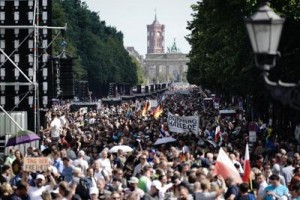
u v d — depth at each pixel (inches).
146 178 1381.6
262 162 1722.4
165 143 2118.6
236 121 3710.6
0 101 2512.3
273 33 686.5
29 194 1323.8
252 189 1373.0
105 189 1403.8
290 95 701.3
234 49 2989.7
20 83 2374.5
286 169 1521.9
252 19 687.7
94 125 3388.3
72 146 2033.7
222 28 3137.3
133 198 1199.6
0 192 1268.5
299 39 2509.8
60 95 2728.8
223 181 1346.0
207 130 2837.1
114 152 1870.1
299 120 2541.8
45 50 2586.1
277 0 2440.9
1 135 2320.4
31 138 1847.9
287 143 2308.1
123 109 5575.8
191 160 1667.1
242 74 2832.2
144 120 3563.0
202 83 6048.2
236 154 1786.4
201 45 4416.8
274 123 3223.4
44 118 2751.0
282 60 2500.0
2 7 2475.4
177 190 1198.3
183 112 4763.8
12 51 2488.9
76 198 1273.4
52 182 1384.1
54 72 2706.7
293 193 1247.5
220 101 6486.2
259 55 692.1
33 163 1418.6
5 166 1475.1
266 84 701.9
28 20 2484.0
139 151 1833.2
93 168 1488.7
